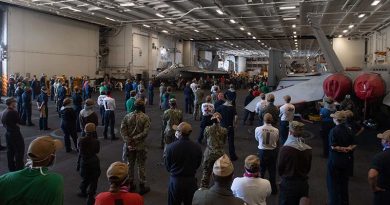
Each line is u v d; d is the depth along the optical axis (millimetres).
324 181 6309
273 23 28516
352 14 23344
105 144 9320
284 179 3773
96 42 31312
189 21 28344
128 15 26203
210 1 20953
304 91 10570
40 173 2256
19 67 23031
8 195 2176
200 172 6793
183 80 35188
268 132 5473
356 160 7852
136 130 5492
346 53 36656
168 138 6898
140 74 33094
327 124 7898
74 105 10703
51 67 25891
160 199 5336
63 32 26953
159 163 7488
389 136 3562
